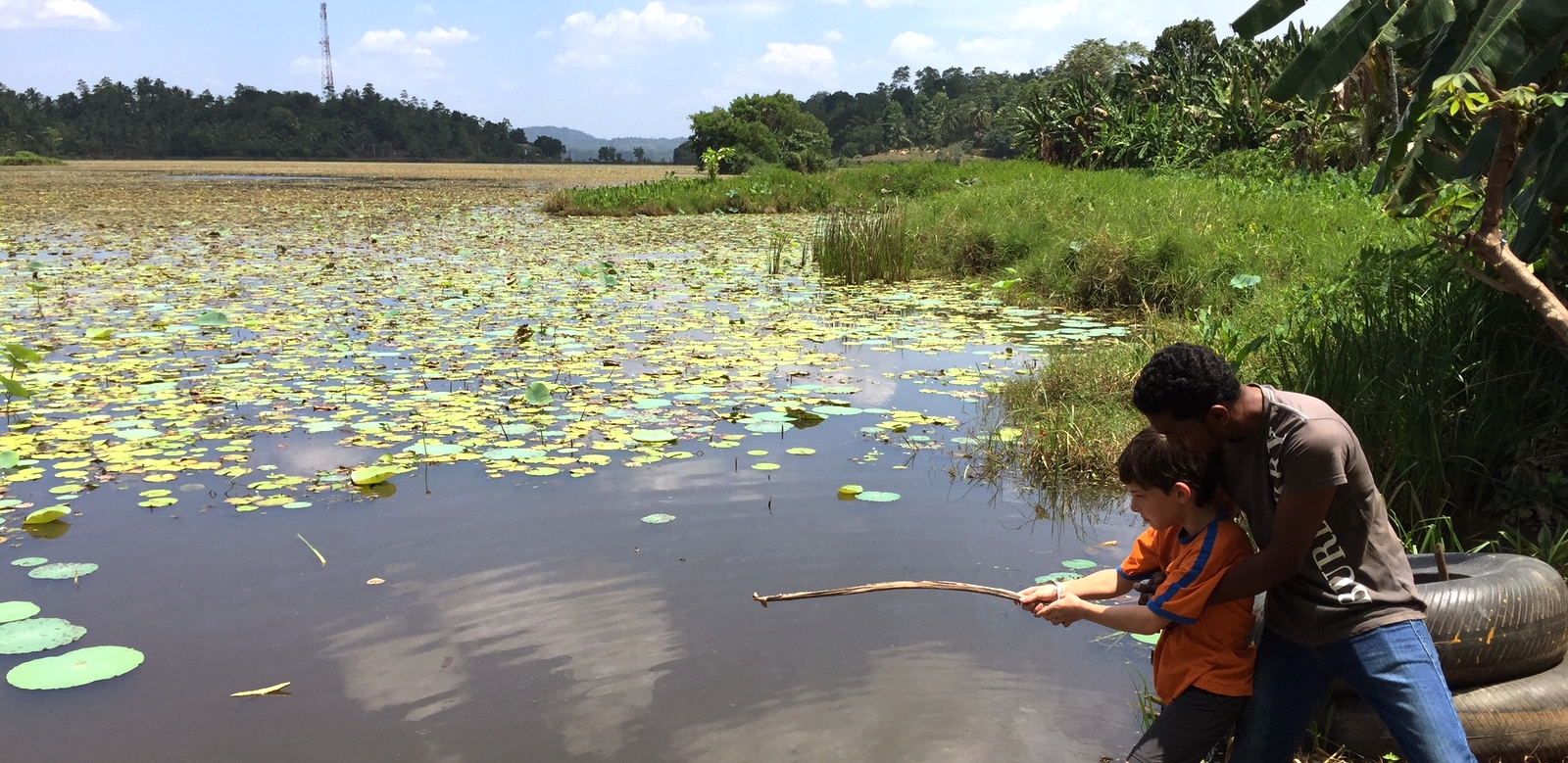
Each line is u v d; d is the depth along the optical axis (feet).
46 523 14.15
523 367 23.31
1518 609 8.60
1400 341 15.35
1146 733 7.77
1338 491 6.91
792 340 26.68
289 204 90.74
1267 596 7.52
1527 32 11.35
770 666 10.55
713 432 18.47
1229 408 7.03
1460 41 12.77
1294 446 6.81
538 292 35.22
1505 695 8.54
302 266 42.42
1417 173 13.20
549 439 17.93
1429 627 8.53
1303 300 21.58
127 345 25.64
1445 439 13.65
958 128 354.74
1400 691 6.88
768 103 250.98
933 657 10.75
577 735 9.36
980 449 17.62
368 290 35.29
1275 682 7.44
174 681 10.28
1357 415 14.05
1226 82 77.36
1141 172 72.02
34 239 54.44
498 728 9.49
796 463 16.80
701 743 9.24
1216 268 29.76
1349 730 8.88
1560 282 13.47
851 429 18.74
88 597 12.00
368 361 23.93
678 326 28.60
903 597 12.01
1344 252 27.27
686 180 94.94
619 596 11.98
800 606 11.78
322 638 11.11
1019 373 22.56
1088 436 17.16
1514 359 14.30
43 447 17.29
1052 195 44.21
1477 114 10.48
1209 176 64.85
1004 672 10.50
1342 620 7.03
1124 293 31.53
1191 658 7.58
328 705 9.84
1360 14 13.65
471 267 42.45
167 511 14.64
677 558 13.02
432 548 13.34
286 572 12.65
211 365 23.47
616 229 63.31
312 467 16.43
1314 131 63.10
